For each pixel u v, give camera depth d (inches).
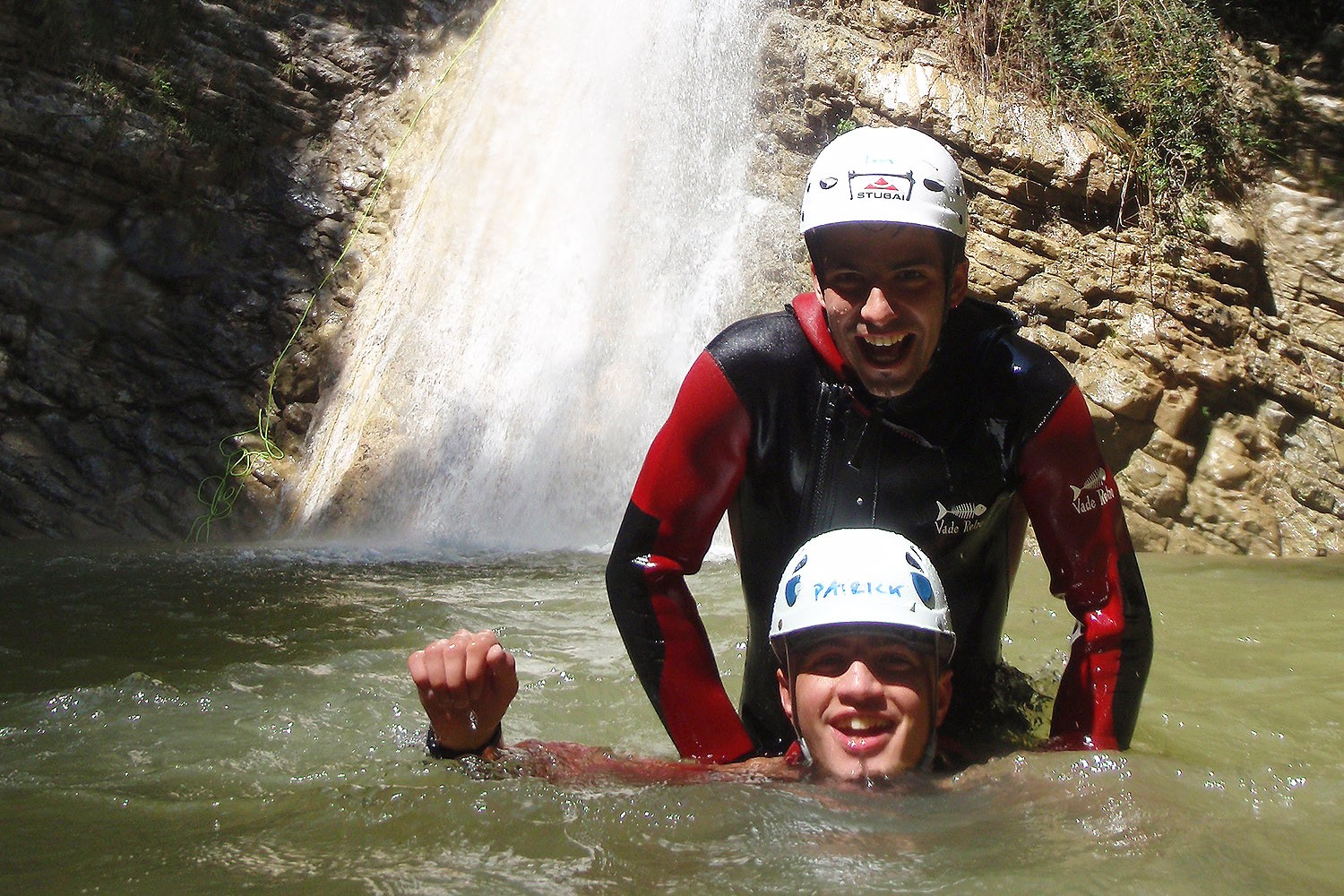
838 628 95.7
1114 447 318.3
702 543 110.7
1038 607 195.2
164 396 374.0
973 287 332.5
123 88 396.8
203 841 85.4
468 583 230.4
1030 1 368.8
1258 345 335.9
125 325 378.9
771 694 116.0
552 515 343.3
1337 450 322.0
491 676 100.1
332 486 362.3
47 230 380.5
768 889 74.0
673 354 355.6
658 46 400.5
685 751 108.0
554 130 410.9
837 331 102.0
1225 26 400.8
